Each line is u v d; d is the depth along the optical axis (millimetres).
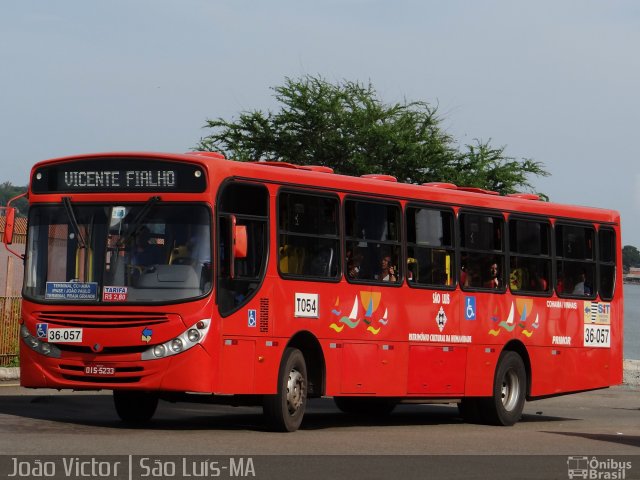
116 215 16812
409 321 20031
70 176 17094
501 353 22047
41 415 19000
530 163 50969
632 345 90938
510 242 22359
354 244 19062
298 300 17922
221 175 16875
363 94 52219
